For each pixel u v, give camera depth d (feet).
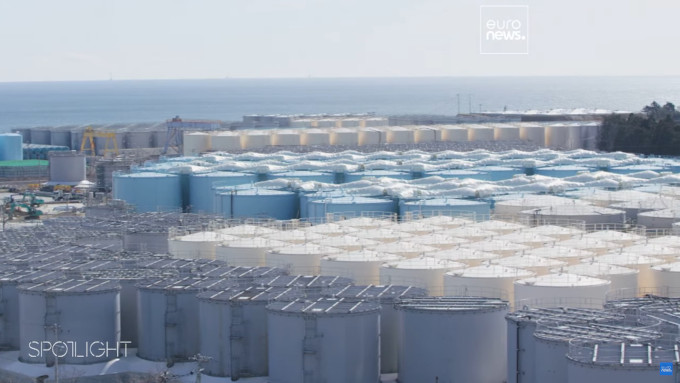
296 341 235.20
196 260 314.76
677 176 520.01
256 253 323.37
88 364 267.18
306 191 481.87
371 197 460.14
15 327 285.23
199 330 258.78
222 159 620.49
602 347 196.44
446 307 236.22
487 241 322.34
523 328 215.92
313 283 270.26
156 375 252.62
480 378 233.14
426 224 370.73
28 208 569.64
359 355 236.22
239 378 249.96
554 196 450.30
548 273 270.87
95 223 409.90
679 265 279.69
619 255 297.53
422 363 234.79
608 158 608.60
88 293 266.77
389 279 280.72
